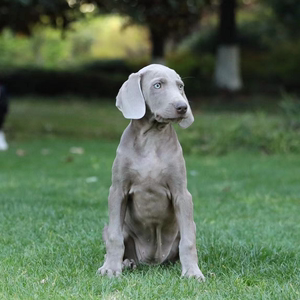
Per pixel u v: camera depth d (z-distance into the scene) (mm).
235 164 14555
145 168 5445
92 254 6469
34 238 7098
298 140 17047
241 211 9258
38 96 33594
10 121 23016
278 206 9750
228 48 33156
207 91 32594
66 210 8656
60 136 20156
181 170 5500
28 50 49156
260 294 5051
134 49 50125
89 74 34438
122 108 5477
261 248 6703
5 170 13227
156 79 5418
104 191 10648
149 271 5719
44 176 12383
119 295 4992
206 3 28141
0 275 5637
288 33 40062
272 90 34281
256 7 43625
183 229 5512
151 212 5594
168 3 21562
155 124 5469
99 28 52875
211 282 5445
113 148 17328
